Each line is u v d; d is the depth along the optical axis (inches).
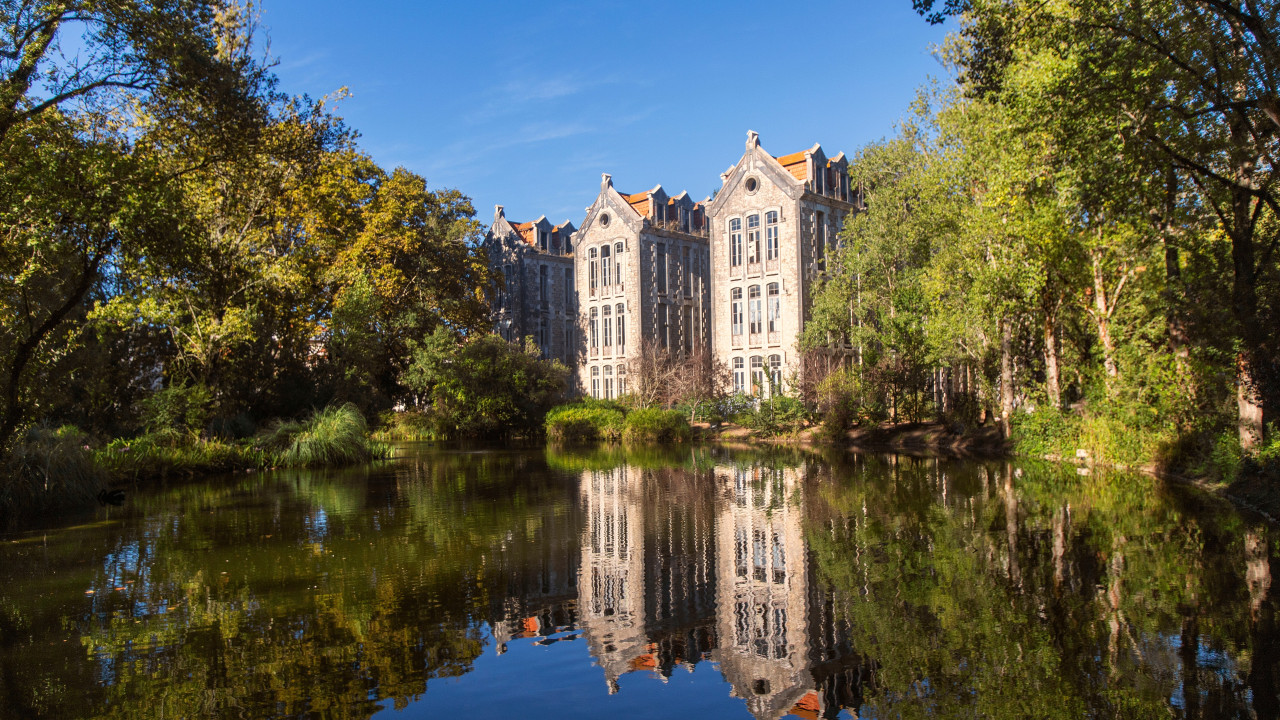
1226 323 677.9
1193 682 260.5
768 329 2146.9
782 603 369.7
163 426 1034.7
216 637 319.0
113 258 703.7
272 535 544.7
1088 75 604.7
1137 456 940.6
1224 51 638.5
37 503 665.0
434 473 1008.9
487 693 262.4
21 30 592.1
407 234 1770.4
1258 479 658.8
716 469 1039.6
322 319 1514.5
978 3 628.4
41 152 603.5
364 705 251.3
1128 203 738.2
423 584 406.9
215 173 906.1
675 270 2527.1
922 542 502.3
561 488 824.3
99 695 257.9
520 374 1915.6
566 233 2812.5
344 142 1043.3
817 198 2138.3
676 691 265.4
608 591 394.0
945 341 1332.4
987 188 1151.0
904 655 296.2
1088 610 344.5
